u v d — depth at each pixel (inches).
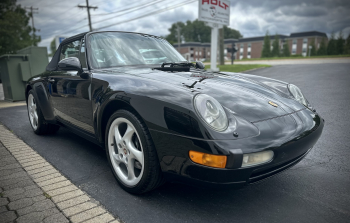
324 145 117.8
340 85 284.8
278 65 735.1
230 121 62.2
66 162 104.3
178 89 68.4
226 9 585.9
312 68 534.3
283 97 84.6
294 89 92.7
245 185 61.2
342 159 102.5
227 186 59.6
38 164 101.3
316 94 240.7
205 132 57.9
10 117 200.2
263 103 74.2
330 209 69.5
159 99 65.9
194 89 71.7
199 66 113.0
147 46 114.8
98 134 87.6
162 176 70.6
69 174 93.0
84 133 98.9
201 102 61.6
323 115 168.2
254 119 65.6
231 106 67.8
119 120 76.9
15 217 65.9
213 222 64.2
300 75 411.8
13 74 305.6
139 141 70.3
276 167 66.1
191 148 59.5
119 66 99.3
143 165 70.6
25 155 111.3
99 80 86.2
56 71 121.2
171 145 62.8
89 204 72.2
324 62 754.2
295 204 72.2
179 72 91.1
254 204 72.2
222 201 73.7
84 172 94.6
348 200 73.9
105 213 67.7
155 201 73.8
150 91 69.7
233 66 738.8
